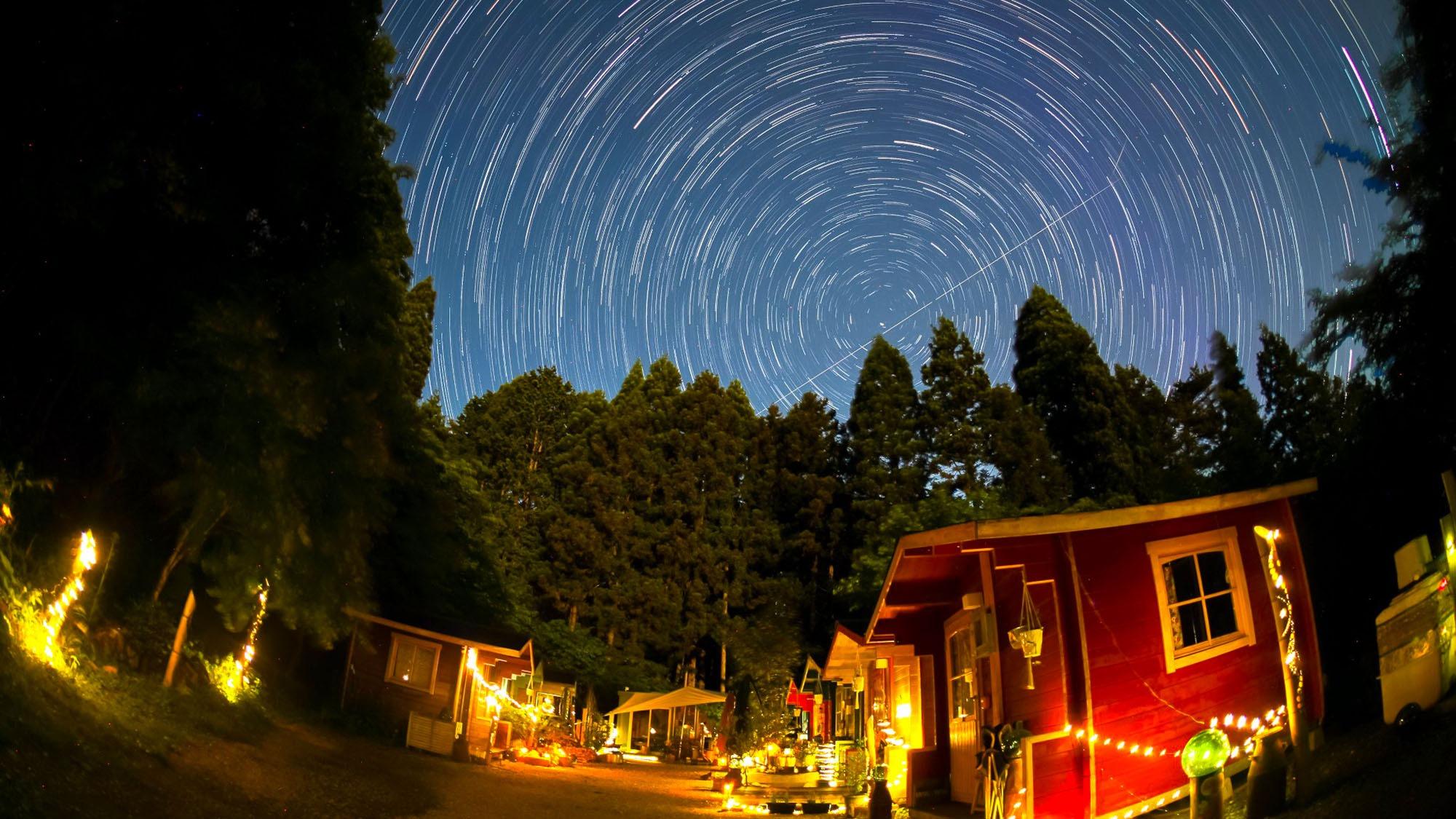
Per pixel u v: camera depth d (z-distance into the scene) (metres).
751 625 47.16
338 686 21.23
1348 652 10.77
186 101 9.52
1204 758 7.66
